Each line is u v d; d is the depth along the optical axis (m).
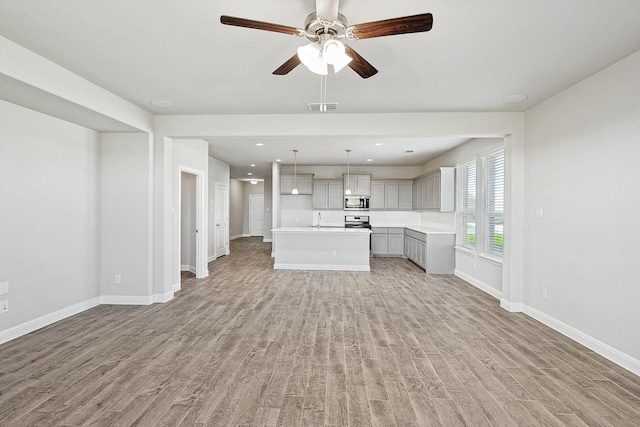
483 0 2.05
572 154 3.40
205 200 6.33
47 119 3.73
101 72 3.18
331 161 8.65
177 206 5.32
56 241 3.87
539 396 2.38
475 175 5.88
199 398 2.33
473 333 3.55
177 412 2.17
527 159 4.19
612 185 2.91
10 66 2.61
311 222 9.78
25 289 3.50
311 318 4.00
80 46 2.68
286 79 3.33
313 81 3.37
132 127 4.19
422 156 7.76
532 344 3.27
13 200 3.38
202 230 6.24
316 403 2.28
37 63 2.83
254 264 7.68
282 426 2.04
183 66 3.04
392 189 9.19
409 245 8.33
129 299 4.55
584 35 2.45
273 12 2.21
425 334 3.52
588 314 3.19
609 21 2.27
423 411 2.20
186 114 4.54
